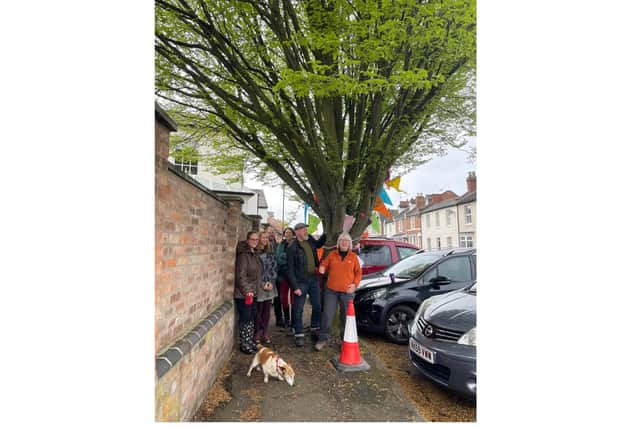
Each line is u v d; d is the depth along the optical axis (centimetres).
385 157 571
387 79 426
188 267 321
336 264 495
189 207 321
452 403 374
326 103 553
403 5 413
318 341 512
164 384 233
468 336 353
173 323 282
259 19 531
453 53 517
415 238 3569
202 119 659
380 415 322
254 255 494
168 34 504
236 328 536
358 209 620
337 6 436
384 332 576
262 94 523
